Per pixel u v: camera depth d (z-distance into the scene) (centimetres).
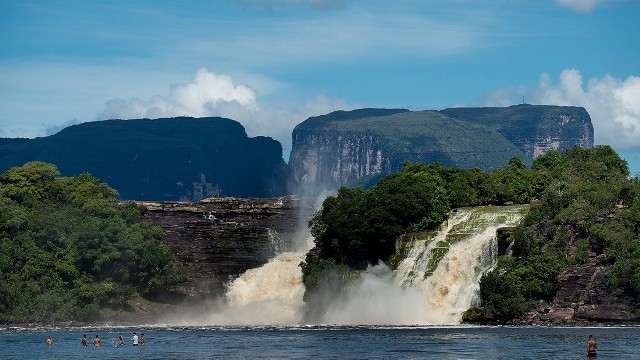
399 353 19362
